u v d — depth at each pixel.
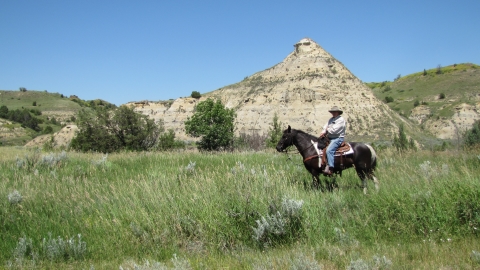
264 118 88.00
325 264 5.61
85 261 6.39
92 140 29.22
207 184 8.84
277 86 96.81
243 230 7.14
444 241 6.41
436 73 166.38
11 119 131.62
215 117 30.91
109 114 29.62
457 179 8.24
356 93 93.38
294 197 7.70
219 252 6.61
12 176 12.14
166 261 6.25
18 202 8.70
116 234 7.23
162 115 93.06
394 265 5.33
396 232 6.87
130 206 8.11
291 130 10.73
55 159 14.54
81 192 9.50
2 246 6.84
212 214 7.42
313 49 110.12
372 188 9.44
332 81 95.75
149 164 14.66
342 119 10.22
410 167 11.68
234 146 31.50
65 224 7.67
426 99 133.75
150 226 7.26
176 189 8.94
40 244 6.77
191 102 97.06
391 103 141.75
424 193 7.70
